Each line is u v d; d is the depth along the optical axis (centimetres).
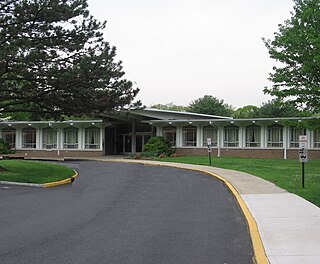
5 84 2242
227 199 1332
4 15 2078
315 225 883
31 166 2673
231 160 3266
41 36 2156
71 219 1021
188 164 2969
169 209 1162
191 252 718
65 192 1598
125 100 2355
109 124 4500
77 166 2977
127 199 1366
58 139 4591
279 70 2414
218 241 796
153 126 4534
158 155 3941
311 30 2173
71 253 712
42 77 2148
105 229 904
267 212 1036
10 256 695
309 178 1797
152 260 670
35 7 2039
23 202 1323
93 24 2245
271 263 624
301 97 2366
